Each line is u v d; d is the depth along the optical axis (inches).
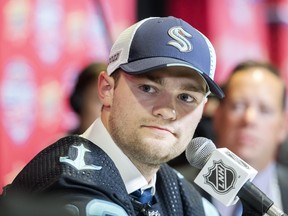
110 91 136.9
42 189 124.6
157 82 131.2
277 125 243.9
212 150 139.0
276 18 441.1
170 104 131.6
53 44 303.3
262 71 244.7
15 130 288.5
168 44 133.2
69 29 309.4
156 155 132.1
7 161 284.8
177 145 132.9
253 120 239.8
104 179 129.3
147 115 131.1
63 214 119.3
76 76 291.1
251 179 136.6
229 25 394.6
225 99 244.1
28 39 293.9
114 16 329.1
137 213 139.0
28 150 293.3
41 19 298.8
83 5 315.0
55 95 303.6
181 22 138.0
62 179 124.3
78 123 277.0
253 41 418.9
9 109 286.7
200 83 133.3
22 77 291.4
